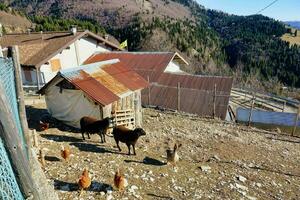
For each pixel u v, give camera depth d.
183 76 29.77
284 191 12.47
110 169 11.78
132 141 13.43
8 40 38.84
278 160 16.77
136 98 19.33
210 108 26.14
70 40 31.19
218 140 18.70
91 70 18.70
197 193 10.88
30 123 17.12
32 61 28.28
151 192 10.41
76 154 12.94
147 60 32.62
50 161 11.71
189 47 122.31
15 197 3.75
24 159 3.94
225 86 27.72
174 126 20.88
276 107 36.84
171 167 12.86
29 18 125.75
